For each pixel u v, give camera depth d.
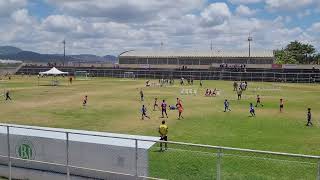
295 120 40.06
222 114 44.50
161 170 16.36
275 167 17.52
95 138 16.56
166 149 17.64
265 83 109.88
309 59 184.75
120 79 125.50
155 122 38.38
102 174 15.63
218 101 58.81
